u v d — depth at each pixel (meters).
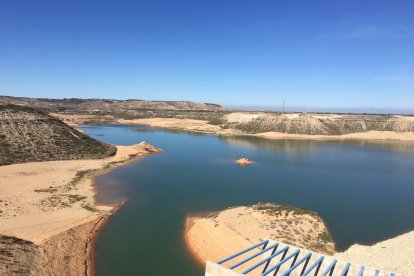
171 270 23.84
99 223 31.41
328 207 37.91
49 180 45.06
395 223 33.34
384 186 47.72
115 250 26.56
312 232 28.72
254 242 25.86
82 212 33.69
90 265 24.27
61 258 24.06
